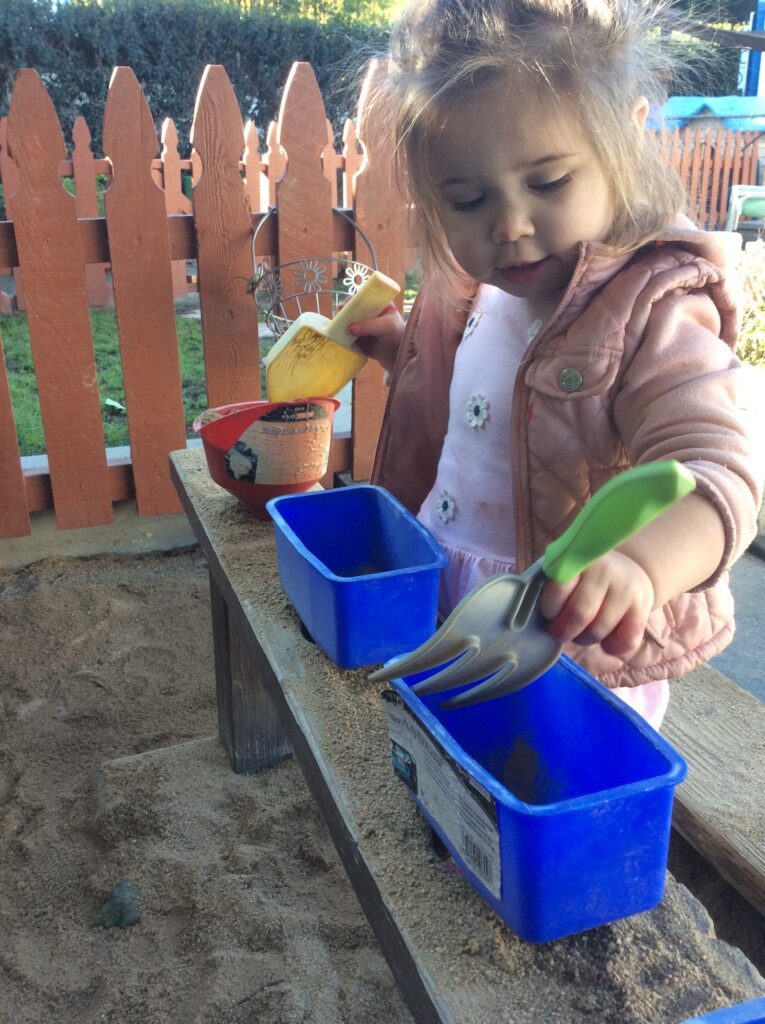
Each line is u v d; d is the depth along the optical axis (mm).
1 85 10352
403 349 1562
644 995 757
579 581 772
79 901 1898
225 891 1845
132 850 1985
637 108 1120
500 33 1029
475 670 752
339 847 976
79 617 2992
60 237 3004
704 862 1539
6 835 2100
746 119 10328
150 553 3432
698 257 1130
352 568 1471
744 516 898
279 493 1677
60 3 10523
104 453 3295
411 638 1206
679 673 1249
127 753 2383
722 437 978
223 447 1653
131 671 2727
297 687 1175
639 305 1099
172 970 1708
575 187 1066
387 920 841
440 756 847
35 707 2566
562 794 985
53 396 3176
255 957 1709
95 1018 1631
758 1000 687
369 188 3250
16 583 3221
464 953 792
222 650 2090
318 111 3117
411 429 1587
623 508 647
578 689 949
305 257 3242
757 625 2893
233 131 3037
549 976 772
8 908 1893
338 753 1054
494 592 732
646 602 812
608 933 810
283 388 1637
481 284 1450
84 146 6738
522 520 1253
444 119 1053
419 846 914
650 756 850
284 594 1420
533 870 759
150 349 3223
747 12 11406
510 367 1346
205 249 3133
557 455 1200
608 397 1148
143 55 10750
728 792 1377
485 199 1088
